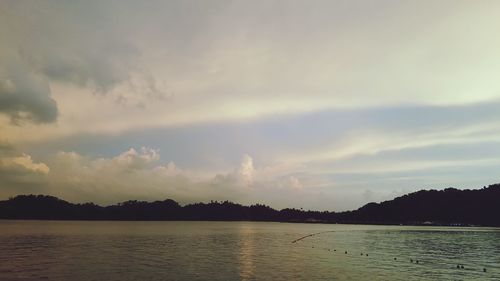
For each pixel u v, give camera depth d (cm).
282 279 5472
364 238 16512
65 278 5494
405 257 8644
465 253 9831
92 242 12381
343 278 5606
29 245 11000
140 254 8775
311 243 13112
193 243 12631
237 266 6762
